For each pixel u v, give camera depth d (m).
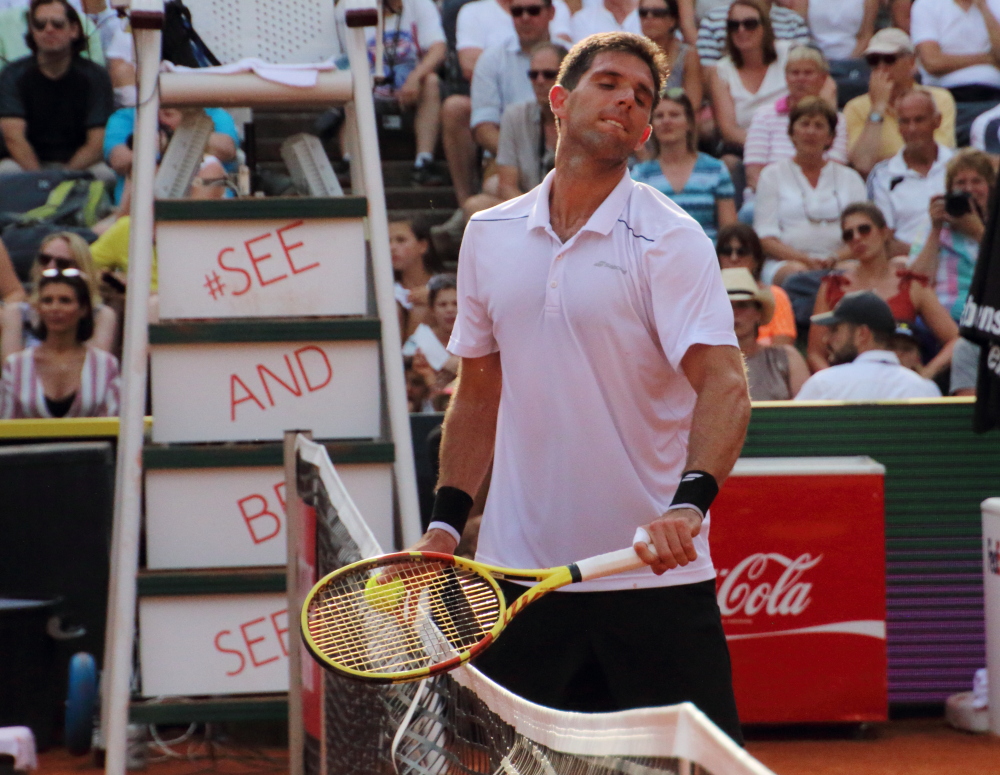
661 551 8.40
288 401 13.91
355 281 13.97
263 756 17.41
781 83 30.59
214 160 24.19
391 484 14.09
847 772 16.50
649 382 10.12
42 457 18.70
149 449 13.65
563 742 6.04
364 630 8.66
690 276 9.73
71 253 23.69
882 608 18.11
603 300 9.94
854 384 20.81
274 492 13.91
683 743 4.39
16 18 31.44
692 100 31.20
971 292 18.70
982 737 18.36
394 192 31.41
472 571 8.70
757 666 18.09
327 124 19.19
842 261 27.83
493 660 10.48
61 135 30.67
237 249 13.84
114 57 31.41
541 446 10.36
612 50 9.90
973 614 19.31
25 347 23.86
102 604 18.78
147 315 13.72
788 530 18.12
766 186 28.72
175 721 13.74
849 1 32.34
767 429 19.30
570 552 10.30
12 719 17.59
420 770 8.35
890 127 29.52
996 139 29.75
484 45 31.59
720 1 32.59
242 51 14.90
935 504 19.31
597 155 9.92
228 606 13.91
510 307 10.32
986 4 31.47
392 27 32.06
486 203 28.64
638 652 10.19
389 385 13.91
